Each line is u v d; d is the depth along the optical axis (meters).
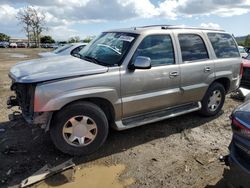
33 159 4.07
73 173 3.76
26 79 3.69
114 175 3.75
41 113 3.78
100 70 4.06
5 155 4.16
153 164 4.04
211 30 5.73
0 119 5.55
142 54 4.49
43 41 75.44
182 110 5.30
